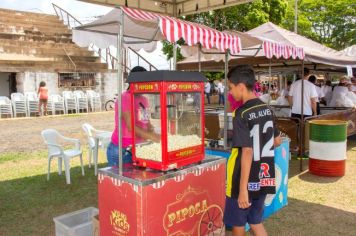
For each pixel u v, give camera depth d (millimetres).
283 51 5383
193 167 2941
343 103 9445
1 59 15297
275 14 19281
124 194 2662
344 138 6074
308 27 27000
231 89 2725
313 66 10602
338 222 4195
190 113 2881
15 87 17234
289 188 5473
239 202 2570
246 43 4746
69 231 3207
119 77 2854
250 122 2570
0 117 14609
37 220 4301
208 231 3166
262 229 2816
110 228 2836
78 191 5359
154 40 4410
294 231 3957
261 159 2633
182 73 2770
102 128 11828
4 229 4043
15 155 7957
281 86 16250
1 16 20344
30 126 12477
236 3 5527
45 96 15375
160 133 2658
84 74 17859
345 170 6453
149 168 2842
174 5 6270
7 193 5277
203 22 17266
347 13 26938
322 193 5219
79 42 3936
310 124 6250
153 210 2607
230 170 2686
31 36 19219
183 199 2857
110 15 3426
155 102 2658
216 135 6523
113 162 3645
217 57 5648
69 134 10773
